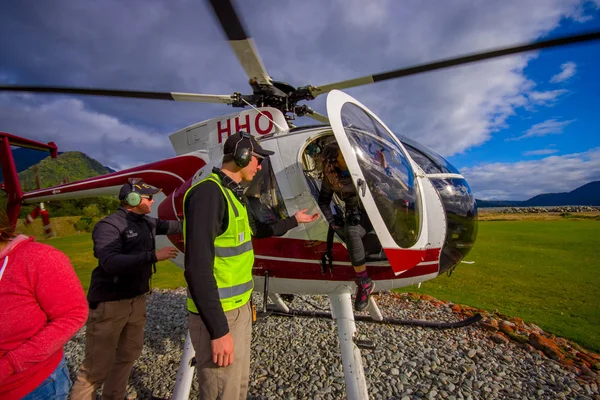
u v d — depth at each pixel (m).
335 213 2.35
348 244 2.08
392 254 1.96
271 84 3.05
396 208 2.10
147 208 2.34
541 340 3.45
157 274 8.40
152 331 4.34
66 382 1.45
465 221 2.54
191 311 1.65
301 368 3.16
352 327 2.24
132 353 2.36
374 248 2.26
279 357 3.40
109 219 2.20
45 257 1.26
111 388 2.35
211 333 1.38
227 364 1.44
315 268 2.30
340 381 2.92
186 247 1.41
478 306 4.84
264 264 2.41
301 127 2.61
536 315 4.40
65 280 1.29
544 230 14.05
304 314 4.40
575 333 3.78
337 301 2.35
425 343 3.62
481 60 2.64
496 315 4.38
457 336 3.78
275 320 4.40
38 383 1.29
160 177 3.23
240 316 1.65
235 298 1.60
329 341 3.74
